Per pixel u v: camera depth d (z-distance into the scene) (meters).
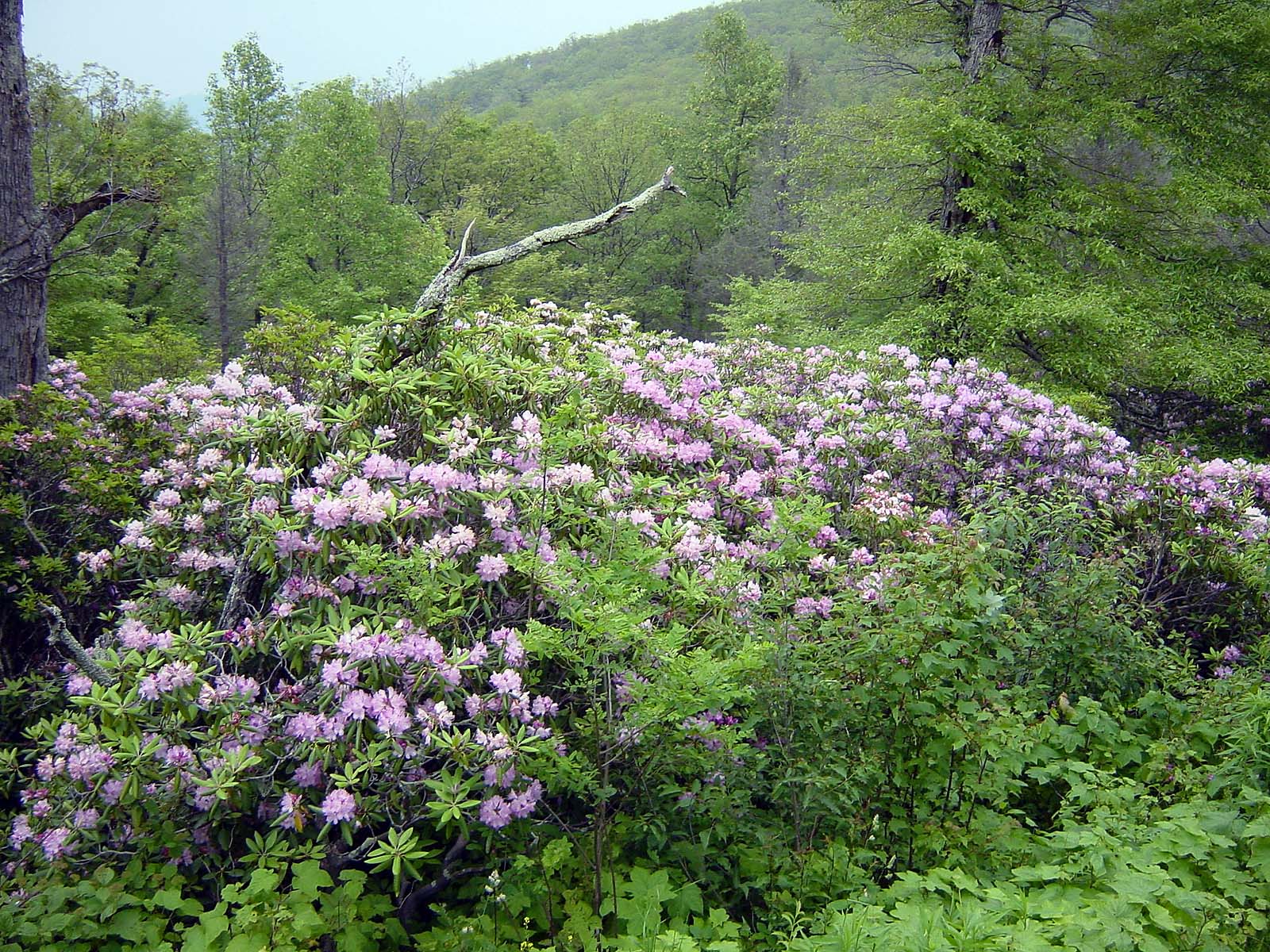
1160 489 5.74
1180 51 11.67
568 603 3.02
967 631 3.28
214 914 2.70
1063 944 2.28
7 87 6.11
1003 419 6.25
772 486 4.95
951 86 12.95
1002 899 2.48
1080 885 2.70
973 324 11.38
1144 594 5.53
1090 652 4.03
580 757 3.00
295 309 6.11
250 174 28.23
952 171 12.60
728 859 3.11
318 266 24.48
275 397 5.09
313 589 3.36
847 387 6.57
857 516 4.93
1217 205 10.93
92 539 4.91
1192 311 11.65
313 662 3.28
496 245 31.16
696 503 4.14
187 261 23.11
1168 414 12.71
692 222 35.06
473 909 3.07
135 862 2.99
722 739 3.16
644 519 3.65
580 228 4.69
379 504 3.35
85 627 4.98
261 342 5.92
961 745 3.15
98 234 6.95
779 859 2.98
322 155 22.89
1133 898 2.34
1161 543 5.59
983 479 6.02
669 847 3.18
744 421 5.12
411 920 3.13
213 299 22.69
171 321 24.30
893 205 13.60
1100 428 6.45
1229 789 3.13
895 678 3.19
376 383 3.90
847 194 13.84
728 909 3.06
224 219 22.34
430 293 4.29
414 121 34.97
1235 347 11.16
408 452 4.04
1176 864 2.70
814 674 3.28
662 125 37.62
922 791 3.31
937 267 11.52
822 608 3.80
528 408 4.18
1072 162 12.52
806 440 5.49
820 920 2.63
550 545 3.62
